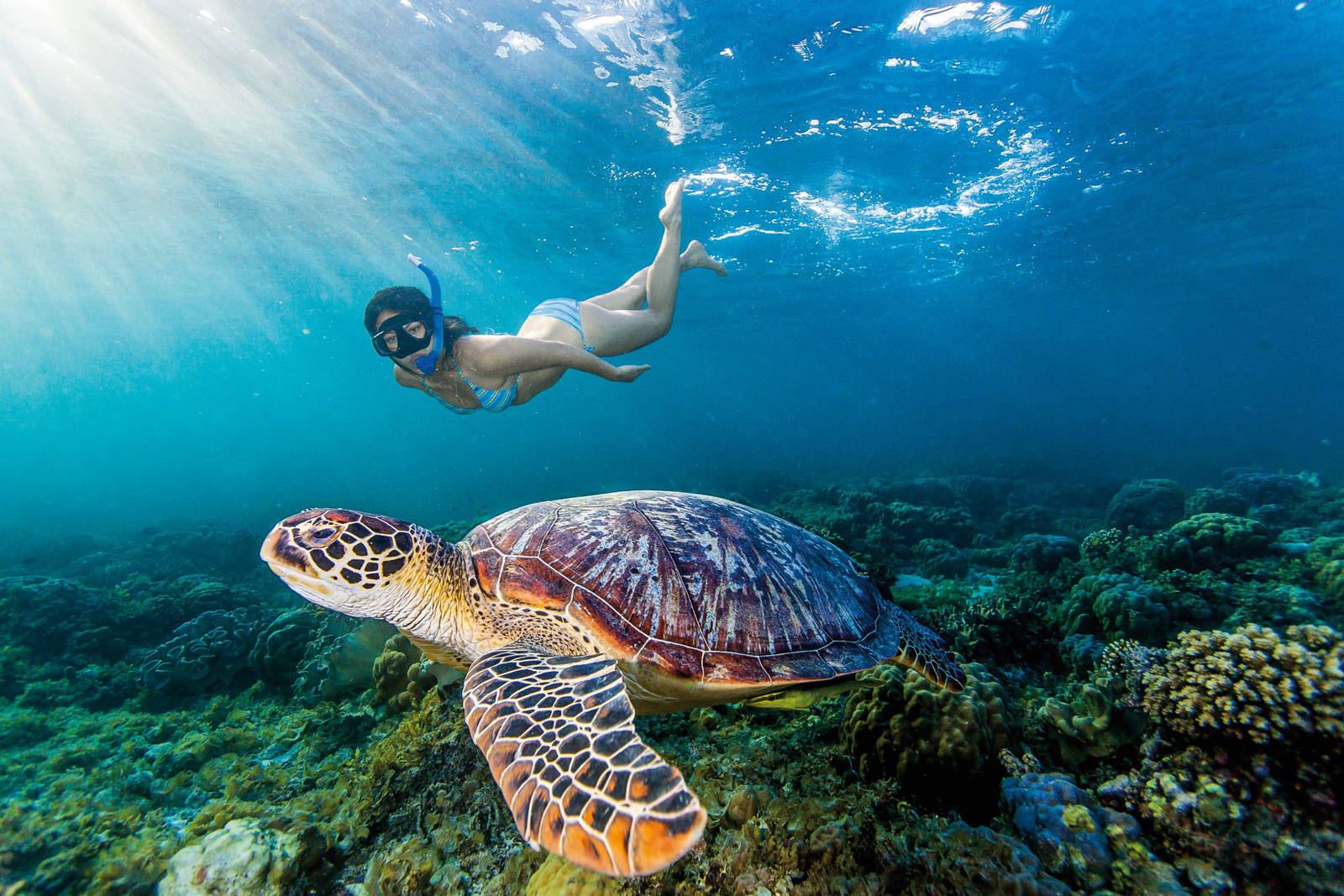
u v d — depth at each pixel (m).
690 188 14.62
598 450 52.69
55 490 39.00
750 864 2.32
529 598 2.56
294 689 5.45
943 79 10.05
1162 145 12.83
